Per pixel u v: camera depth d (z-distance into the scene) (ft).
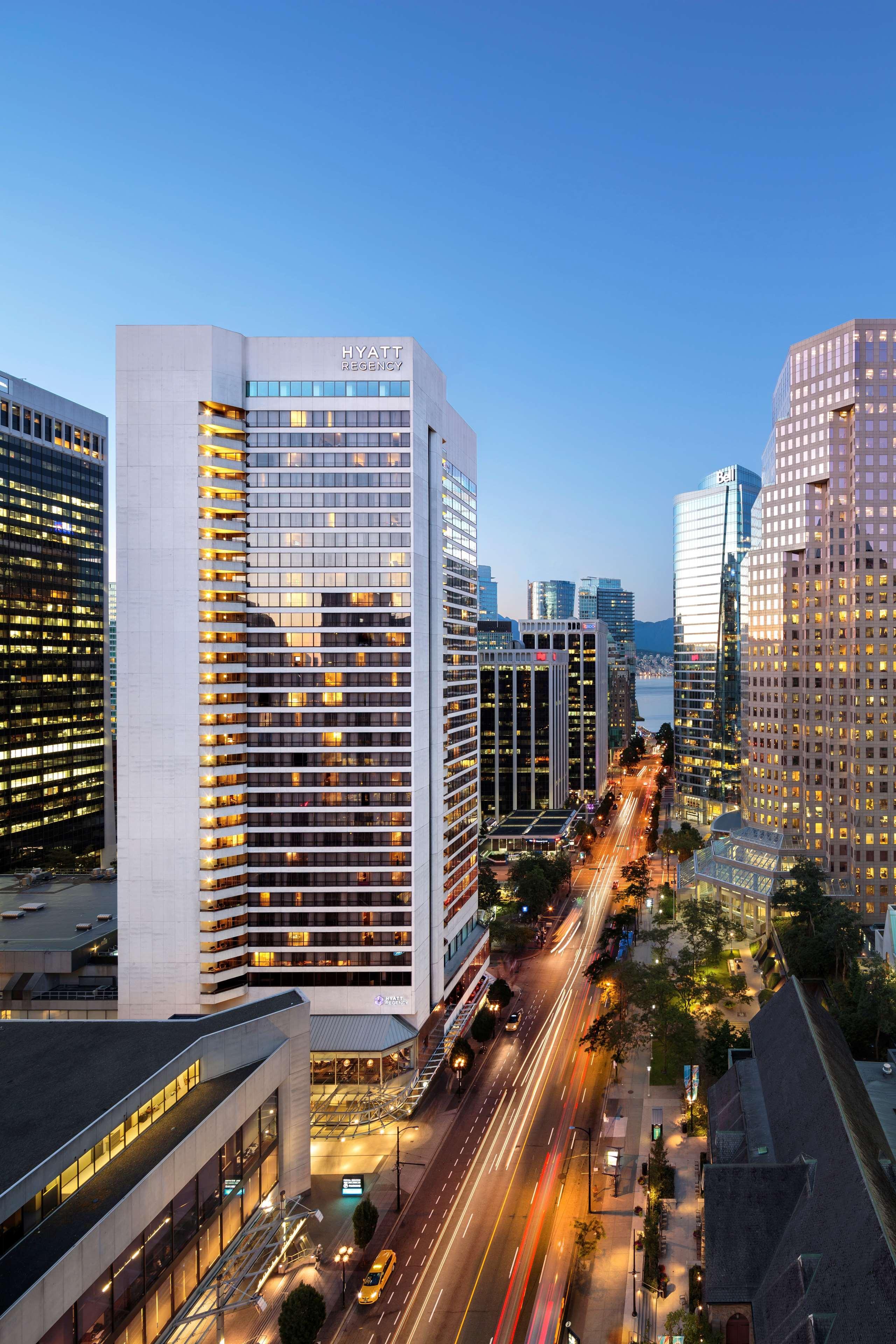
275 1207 291.99
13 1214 199.31
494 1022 428.15
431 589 438.40
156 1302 229.86
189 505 394.52
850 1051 332.19
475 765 532.73
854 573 616.80
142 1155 238.89
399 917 400.47
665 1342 223.71
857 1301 168.04
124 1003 396.57
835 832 626.23
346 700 402.93
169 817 393.09
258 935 403.54
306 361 406.62
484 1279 262.88
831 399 641.40
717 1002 443.32
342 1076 377.91
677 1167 320.70
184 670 392.68
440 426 447.42
